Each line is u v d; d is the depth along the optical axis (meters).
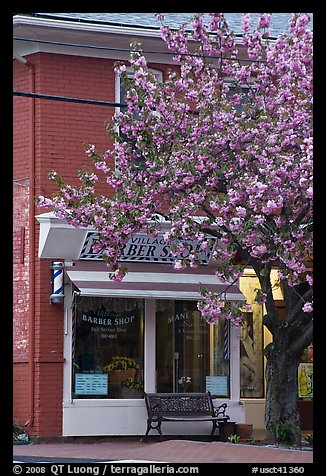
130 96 18.31
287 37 18.05
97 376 21.03
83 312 21.08
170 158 17.94
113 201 18.33
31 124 21.08
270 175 16.83
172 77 19.05
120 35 21.22
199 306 17.62
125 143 18.75
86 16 21.16
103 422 20.84
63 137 21.16
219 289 21.62
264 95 18.48
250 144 17.52
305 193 16.73
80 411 20.72
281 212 17.25
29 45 21.16
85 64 21.45
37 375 20.56
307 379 23.61
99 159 18.98
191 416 21.20
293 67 17.44
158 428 20.67
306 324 18.33
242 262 21.78
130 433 21.05
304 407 23.52
